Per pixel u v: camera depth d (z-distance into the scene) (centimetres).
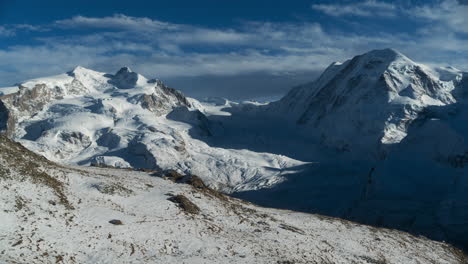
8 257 3400
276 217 6266
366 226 7000
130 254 4044
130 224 4631
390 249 6038
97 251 3941
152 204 5375
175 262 4062
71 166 6731
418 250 6369
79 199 4881
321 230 6169
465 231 17412
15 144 5566
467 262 6650
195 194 6159
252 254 4609
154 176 6931
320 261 4900
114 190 5422
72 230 4144
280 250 4909
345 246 5678
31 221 4034
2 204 4103
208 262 4191
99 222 4472
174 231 4753
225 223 5472
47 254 3638
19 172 4759
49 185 4847
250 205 6912
